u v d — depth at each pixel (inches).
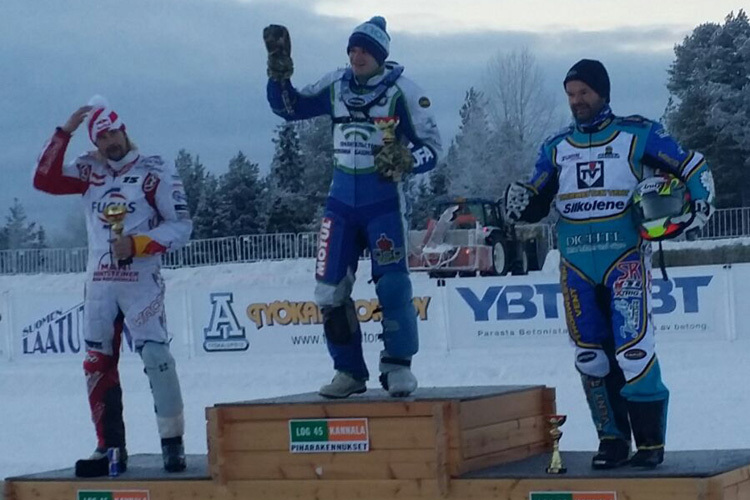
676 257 1284.4
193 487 231.9
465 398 217.8
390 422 217.8
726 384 467.2
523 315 639.1
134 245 235.6
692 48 1945.1
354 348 238.1
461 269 1066.7
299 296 675.4
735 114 1865.2
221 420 229.6
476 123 2150.6
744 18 1951.3
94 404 245.4
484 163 2123.5
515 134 2132.1
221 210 1984.5
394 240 230.4
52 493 241.6
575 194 211.8
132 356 684.7
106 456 244.1
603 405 214.8
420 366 572.4
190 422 431.2
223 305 686.5
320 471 223.3
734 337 619.5
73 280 1366.9
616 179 207.9
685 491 194.5
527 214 221.6
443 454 211.6
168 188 243.1
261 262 1402.6
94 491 238.1
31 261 1526.8
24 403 533.3
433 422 213.5
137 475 238.8
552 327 634.8
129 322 241.9
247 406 228.4
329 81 237.0
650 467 207.0
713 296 623.2
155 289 242.4
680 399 435.2
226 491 229.8
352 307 236.2
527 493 206.8
